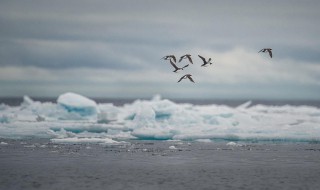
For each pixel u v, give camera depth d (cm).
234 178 3912
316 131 6112
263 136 5891
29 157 4797
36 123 6556
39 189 3541
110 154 5022
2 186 3628
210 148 5512
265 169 4291
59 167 4300
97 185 3659
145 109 6588
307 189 3584
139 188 3569
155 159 4762
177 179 3862
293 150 5447
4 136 6091
